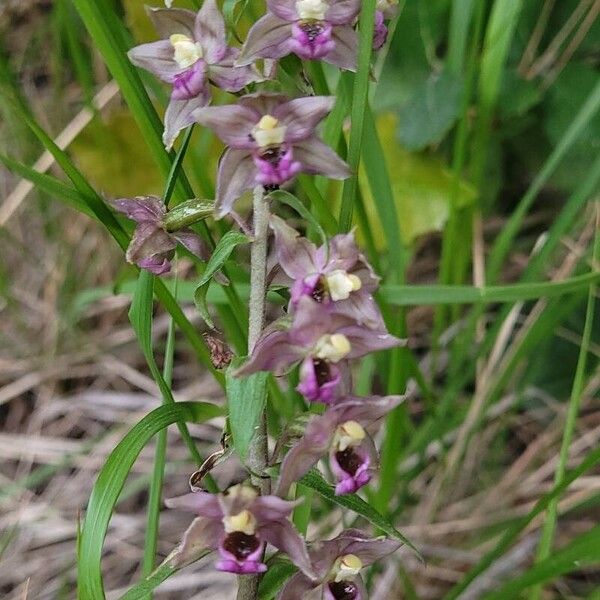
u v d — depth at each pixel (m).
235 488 0.12
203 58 0.13
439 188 0.23
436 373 0.24
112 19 0.15
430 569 0.21
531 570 0.15
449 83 0.22
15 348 0.25
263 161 0.12
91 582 0.13
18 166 0.14
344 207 0.14
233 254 0.15
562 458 0.17
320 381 0.12
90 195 0.15
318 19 0.13
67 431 0.24
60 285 0.26
